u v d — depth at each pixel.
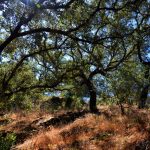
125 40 14.75
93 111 24.98
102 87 22.23
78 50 17.97
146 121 18.89
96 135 18.31
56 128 21.23
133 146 16.16
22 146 18.48
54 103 30.53
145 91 23.28
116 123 19.42
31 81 16.94
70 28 13.59
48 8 12.31
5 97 15.30
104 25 14.15
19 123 24.66
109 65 18.64
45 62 15.90
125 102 22.41
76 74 16.08
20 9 12.29
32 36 13.84
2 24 12.80
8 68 16.19
